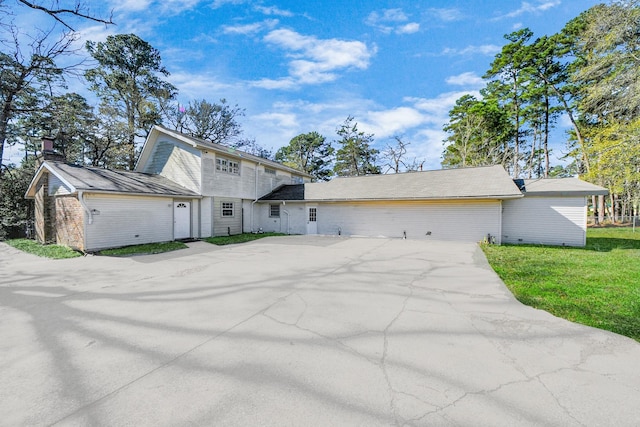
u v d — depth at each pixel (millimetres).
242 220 16484
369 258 8680
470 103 28344
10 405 2123
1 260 8625
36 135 17078
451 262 7953
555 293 4883
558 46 22375
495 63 25656
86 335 3387
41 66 12148
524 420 1935
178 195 12406
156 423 1930
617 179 15484
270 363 2729
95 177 10883
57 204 11141
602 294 4762
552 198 12055
